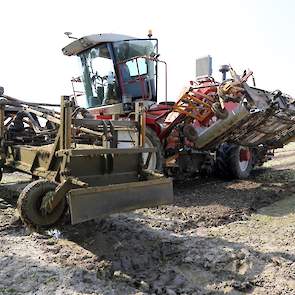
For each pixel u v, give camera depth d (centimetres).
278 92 768
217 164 908
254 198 677
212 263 366
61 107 396
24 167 495
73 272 339
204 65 820
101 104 823
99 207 357
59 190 374
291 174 991
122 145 514
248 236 452
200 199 670
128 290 311
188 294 307
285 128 885
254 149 973
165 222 505
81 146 462
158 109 780
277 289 316
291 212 575
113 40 776
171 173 756
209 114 740
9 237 432
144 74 791
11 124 602
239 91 696
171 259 378
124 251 394
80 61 856
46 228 401
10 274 331
